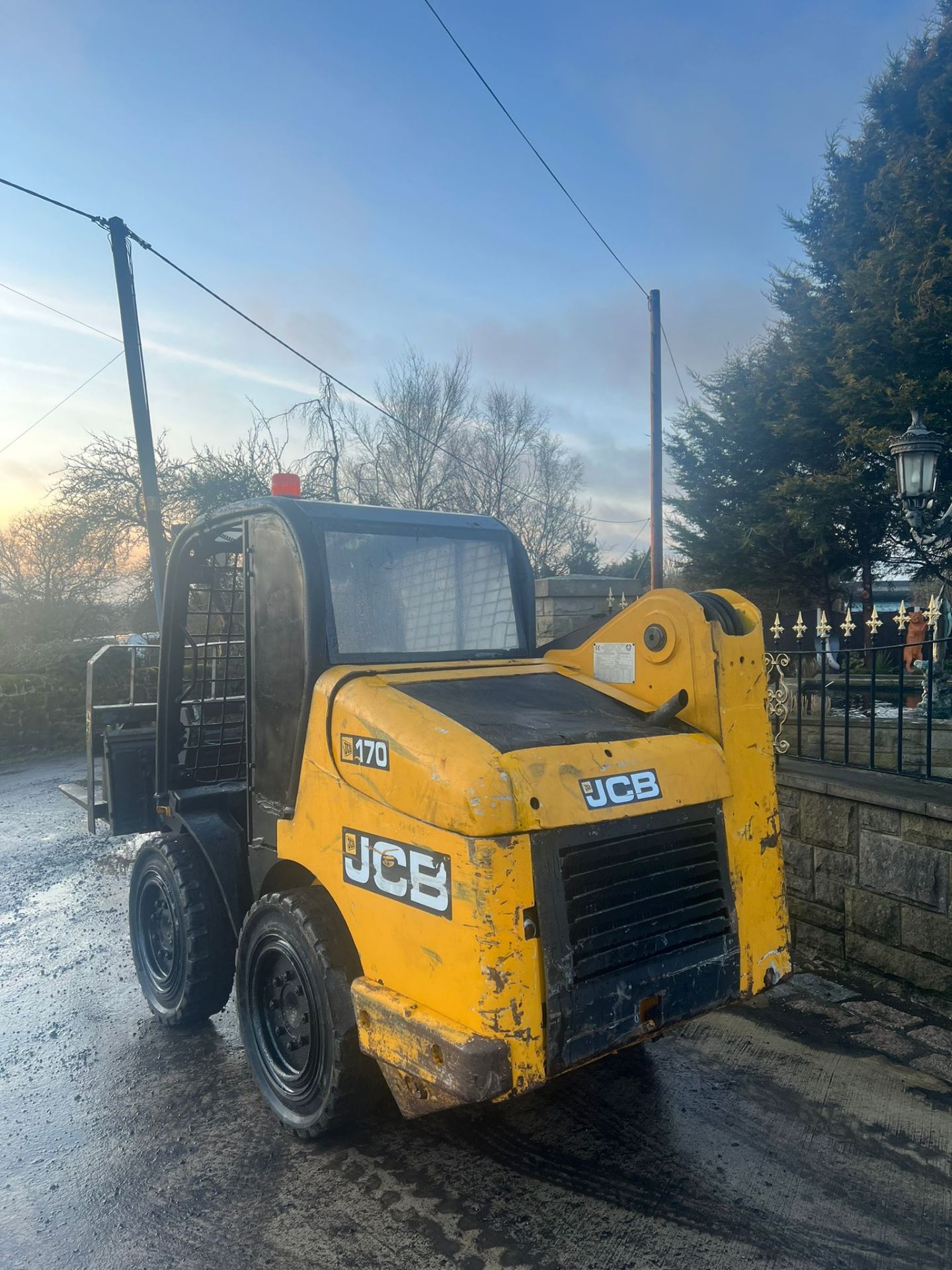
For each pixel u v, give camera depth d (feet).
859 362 38.52
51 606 60.75
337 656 10.18
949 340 35.63
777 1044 11.81
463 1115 10.45
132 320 32.12
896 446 19.40
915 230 37.14
